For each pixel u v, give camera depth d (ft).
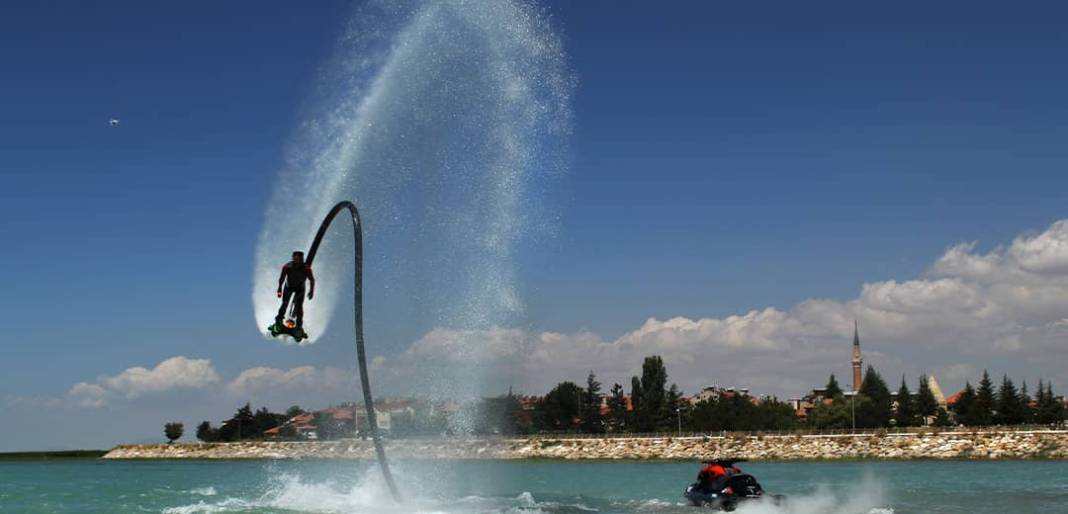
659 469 428.97
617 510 151.74
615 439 619.67
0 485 309.01
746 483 155.74
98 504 191.31
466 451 190.19
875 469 389.80
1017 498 196.13
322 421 197.67
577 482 279.49
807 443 562.25
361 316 114.52
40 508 187.62
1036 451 489.26
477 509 148.36
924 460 501.97
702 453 583.17
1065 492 217.77
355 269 112.47
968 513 159.02
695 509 154.92
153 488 263.90
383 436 189.78
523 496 169.17
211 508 161.48
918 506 172.96
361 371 118.93
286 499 168.66
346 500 163.84
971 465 419.74
